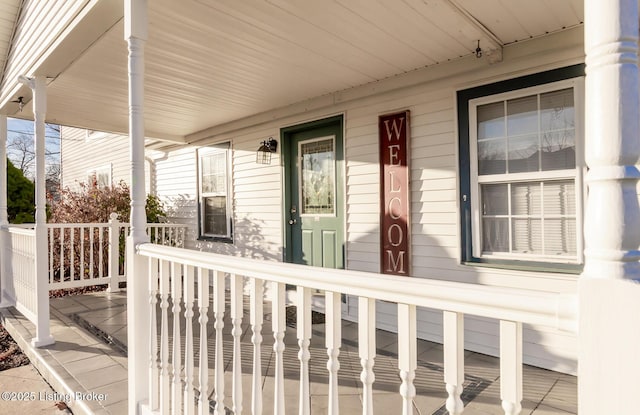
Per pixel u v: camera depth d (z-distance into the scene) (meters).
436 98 3.59
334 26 2.81
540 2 2.49
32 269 4.11
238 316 1.74
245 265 1.64
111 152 9.66
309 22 2.76
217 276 1.84
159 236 7.11
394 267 3.87
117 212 7.00
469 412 2.32
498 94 3.21
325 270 1.37
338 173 4.53
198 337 3.71
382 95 4.00
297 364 3.05
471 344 3.36
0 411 2.80
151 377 2.29
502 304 0.98
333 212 4.65
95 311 4.75
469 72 3.36
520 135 3.13
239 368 1.73
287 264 1.52
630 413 0.78
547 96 3.00
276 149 5.23
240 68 3.67
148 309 2.46
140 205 2.45
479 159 3.35
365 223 4.18
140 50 2.38
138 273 2.42
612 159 0.80
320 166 4.80
